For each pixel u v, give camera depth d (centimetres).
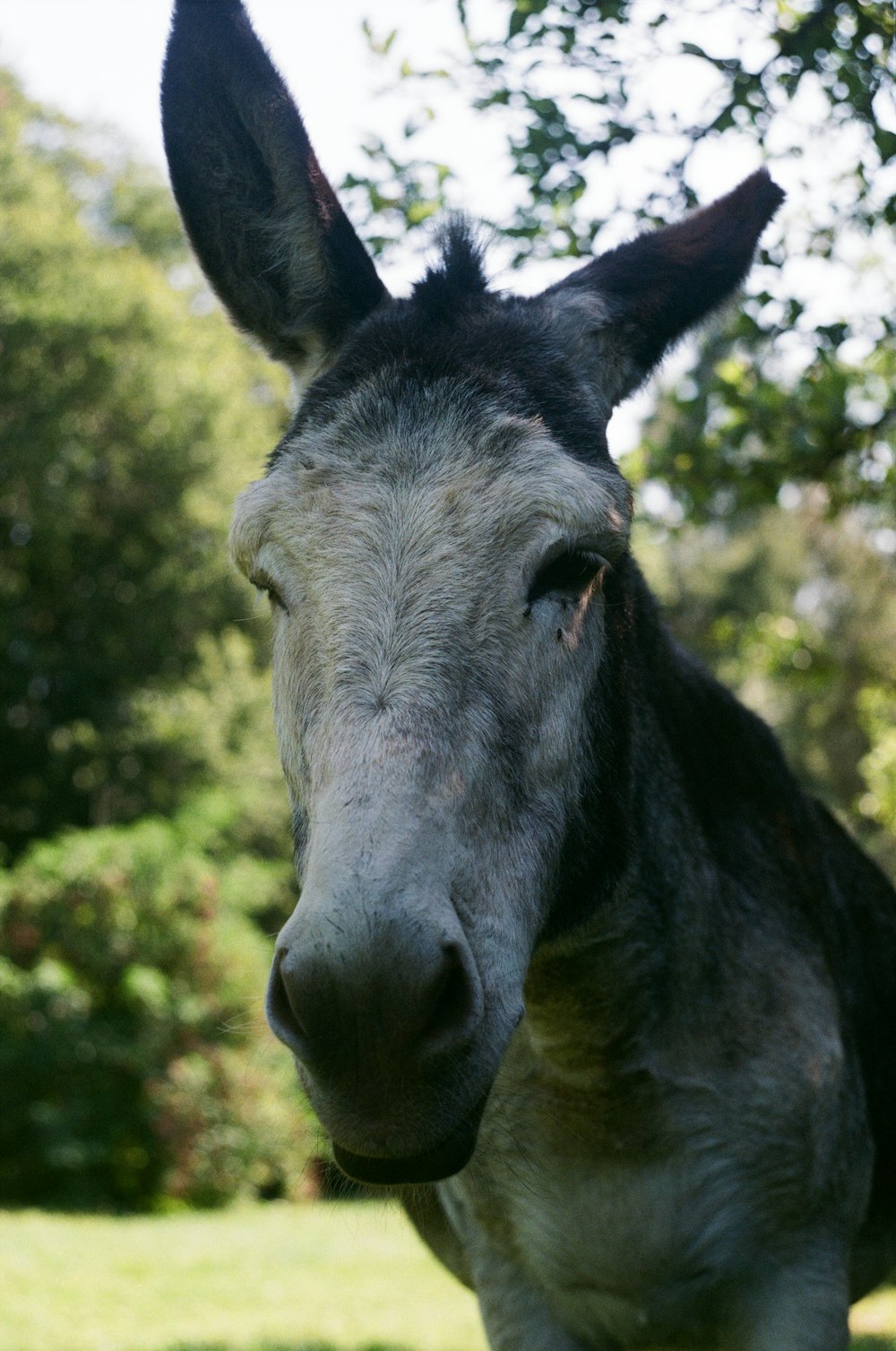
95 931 1358
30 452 2028
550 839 201
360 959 163
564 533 197
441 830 176
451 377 206
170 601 2288
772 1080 265
